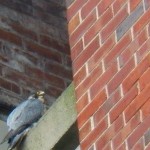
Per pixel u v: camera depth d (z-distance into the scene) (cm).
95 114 981
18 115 1311
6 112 1357
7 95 1362
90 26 1023
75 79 1023
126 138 937
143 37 955
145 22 957
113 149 947
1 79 1366
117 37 987
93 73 1001
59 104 1095
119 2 996
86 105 997
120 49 978
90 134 978
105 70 988
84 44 1023
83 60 1018
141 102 934
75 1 1051
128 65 962
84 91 1005
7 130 1345
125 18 984
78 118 1002
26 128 1299
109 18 1003
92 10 1027
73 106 1076
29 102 1340
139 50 955
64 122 1088
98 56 1001
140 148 918
